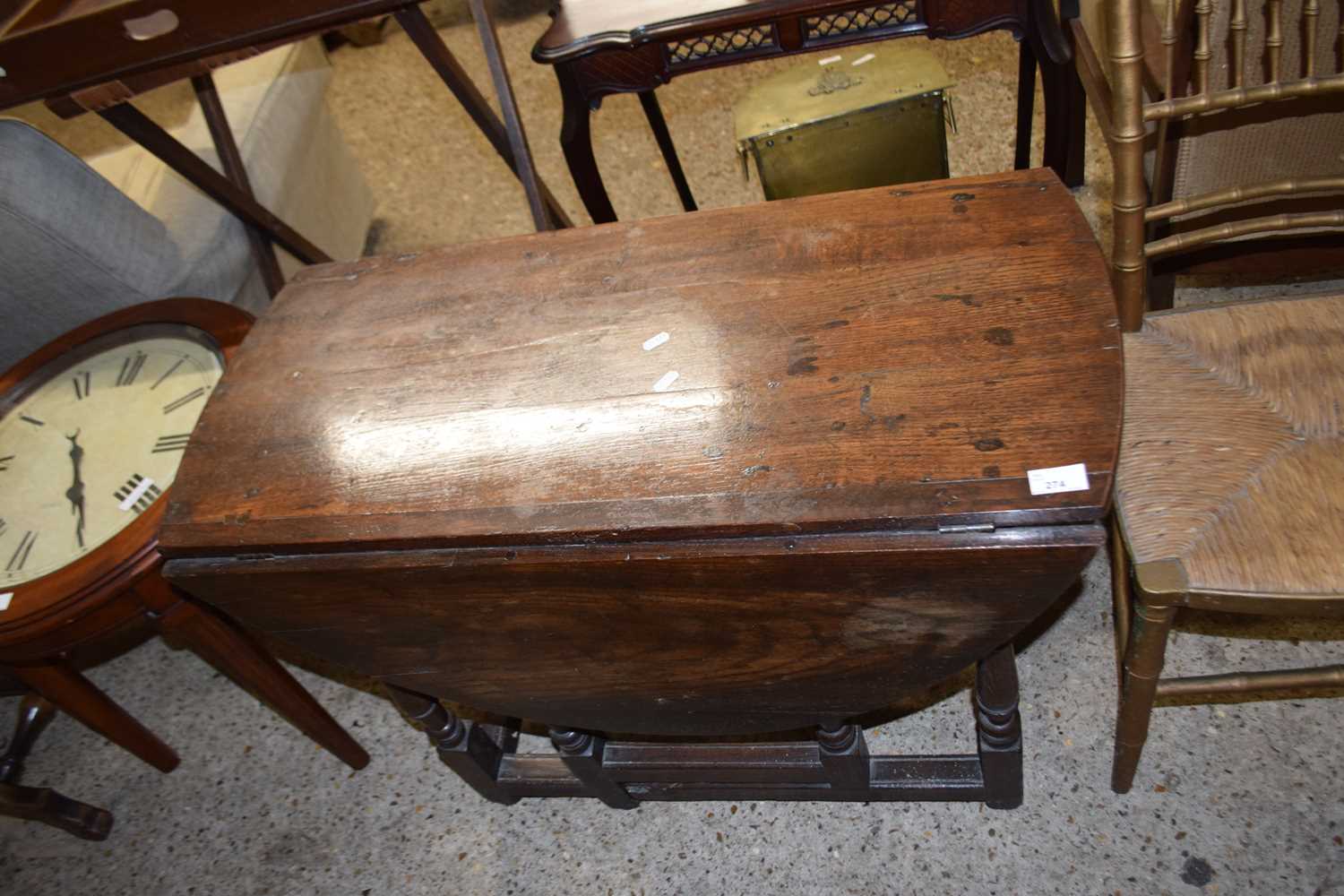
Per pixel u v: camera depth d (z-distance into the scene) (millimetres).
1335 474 1259
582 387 1311
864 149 2160
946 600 1147
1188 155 1661
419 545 1233
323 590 1309
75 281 1999
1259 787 1572
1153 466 1331
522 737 1954
